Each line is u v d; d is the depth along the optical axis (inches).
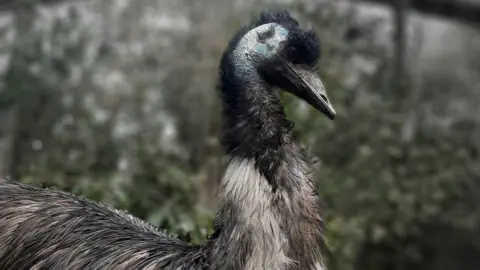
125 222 273.3
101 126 533.3
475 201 593.9
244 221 236.2
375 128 546.3
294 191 240.5
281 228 237.6
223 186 243.0
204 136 553.3
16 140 541.3
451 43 759.7
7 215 278.5
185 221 358.0
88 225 267.1
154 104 593.3
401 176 552.4
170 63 612.4
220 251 239.0
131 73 614.2
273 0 575.8
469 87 728.3
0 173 524.7
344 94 543.2
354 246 501.7
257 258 235.0
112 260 254.2
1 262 272.7
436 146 575.8
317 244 243.9
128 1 639.8
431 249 606.5
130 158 500.7
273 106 245.4
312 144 489.1
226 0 623.5
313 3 592.7
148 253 252.4
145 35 636.7
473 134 641.6
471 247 611.2
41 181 387.9
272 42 247.9
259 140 241.1
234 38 251.4
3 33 578.6
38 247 266.8
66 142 517.3
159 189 459.5
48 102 560.1
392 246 560.1
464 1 642.8
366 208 530.3
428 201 555.8
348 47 599.5
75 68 580.1
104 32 629.0
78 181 418.3
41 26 585.6
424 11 648.4
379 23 650.8
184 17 638.5
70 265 258.8
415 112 610.2
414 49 722.2
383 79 607.2
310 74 249.8
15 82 557.3
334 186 506.0
